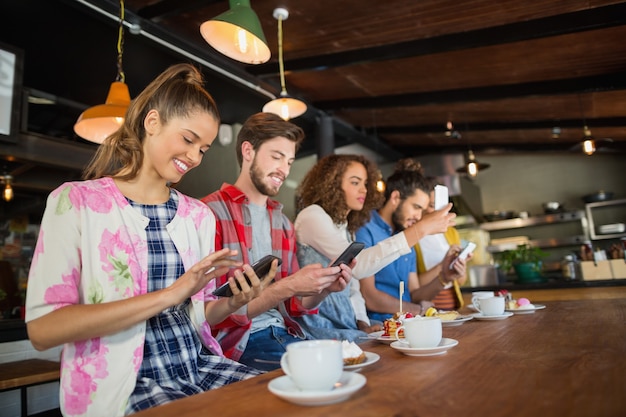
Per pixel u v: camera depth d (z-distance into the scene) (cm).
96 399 93
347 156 220
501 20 346
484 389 67
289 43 389
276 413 62
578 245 672
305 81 473
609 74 422
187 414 63
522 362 84
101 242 103
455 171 681
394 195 259
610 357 84
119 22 319
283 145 174
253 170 175
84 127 270
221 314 121
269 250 175
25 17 317
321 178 216
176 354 107
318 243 194
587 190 699
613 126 546
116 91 268
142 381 98
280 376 85
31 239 575
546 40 363
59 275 94
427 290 240
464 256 223
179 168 117
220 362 115
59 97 406
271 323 166
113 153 118
